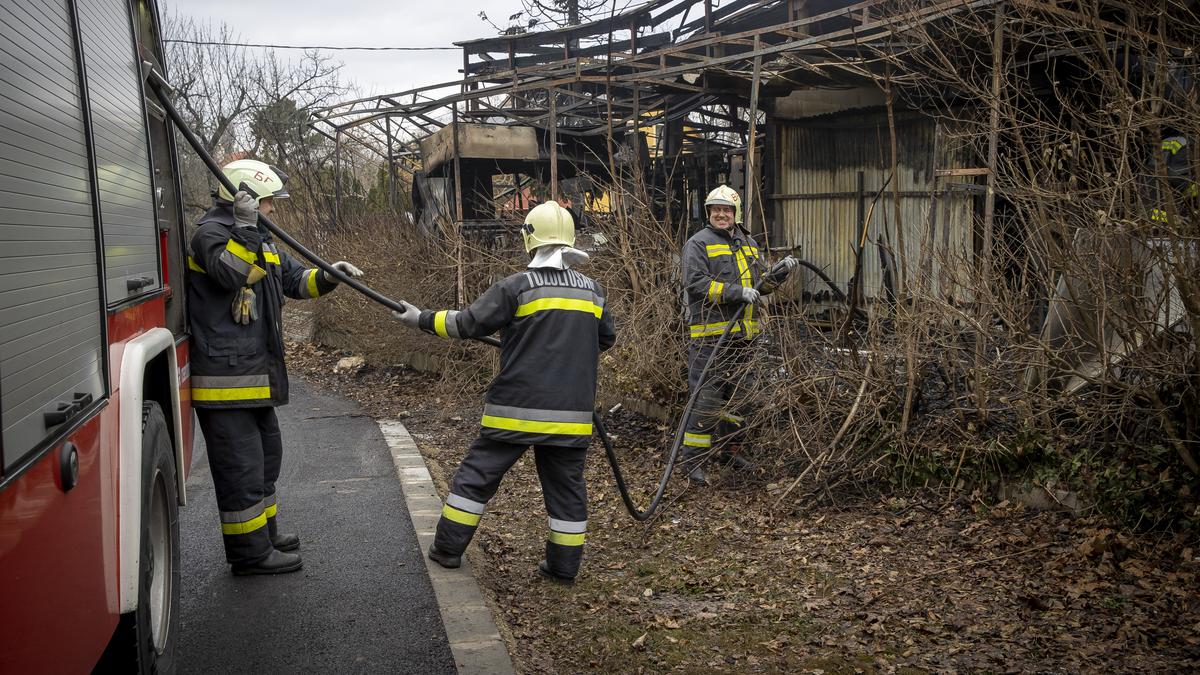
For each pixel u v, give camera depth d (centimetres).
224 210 443
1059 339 518
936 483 548
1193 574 412
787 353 591
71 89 245
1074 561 440
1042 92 785
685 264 620
